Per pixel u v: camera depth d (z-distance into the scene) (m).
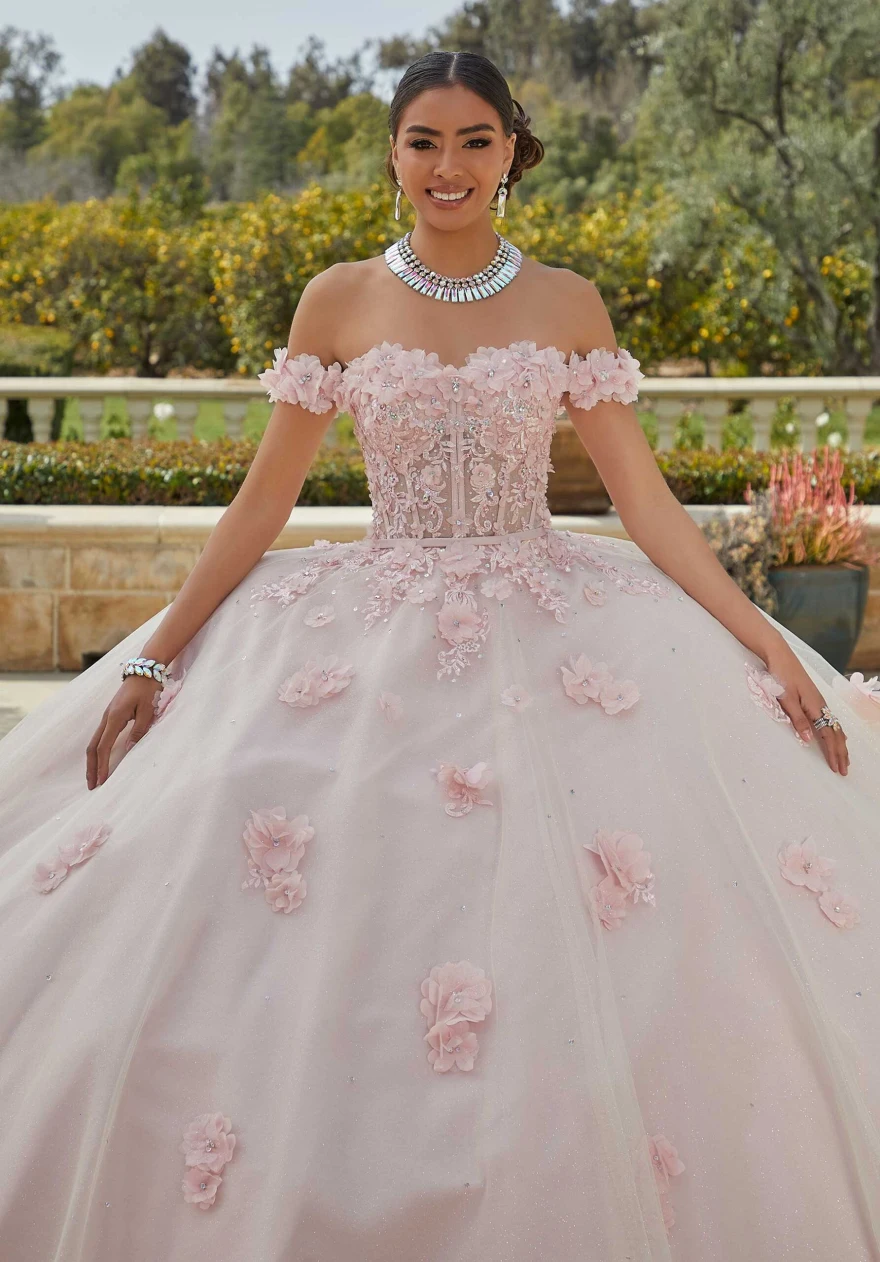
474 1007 1.67
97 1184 1.58
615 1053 1.61
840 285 17.36
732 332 16.92
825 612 5.14
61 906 1.86
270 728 2.02
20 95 55.28
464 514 2.29
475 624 2.13
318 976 1.70
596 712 2.02
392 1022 1.68
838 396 8.18
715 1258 1.63
